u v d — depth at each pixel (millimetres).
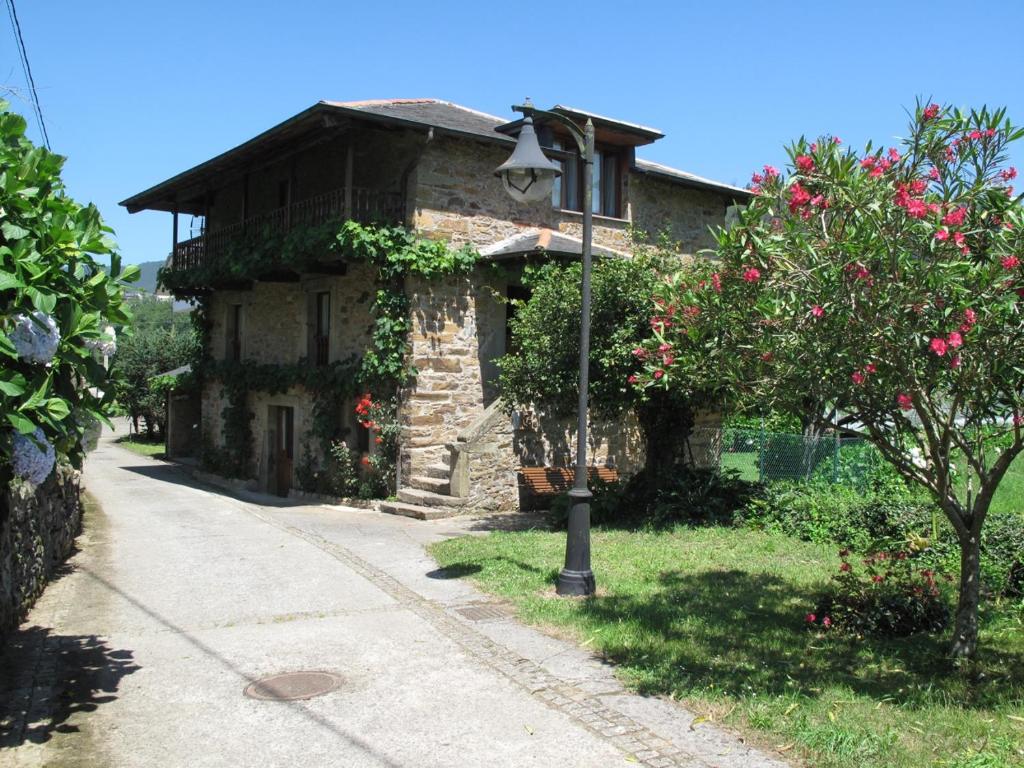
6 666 5496
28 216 4180
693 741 4285
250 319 18781
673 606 6781
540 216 14836
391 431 13672
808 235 4703
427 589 7672
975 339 4367
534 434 13656
